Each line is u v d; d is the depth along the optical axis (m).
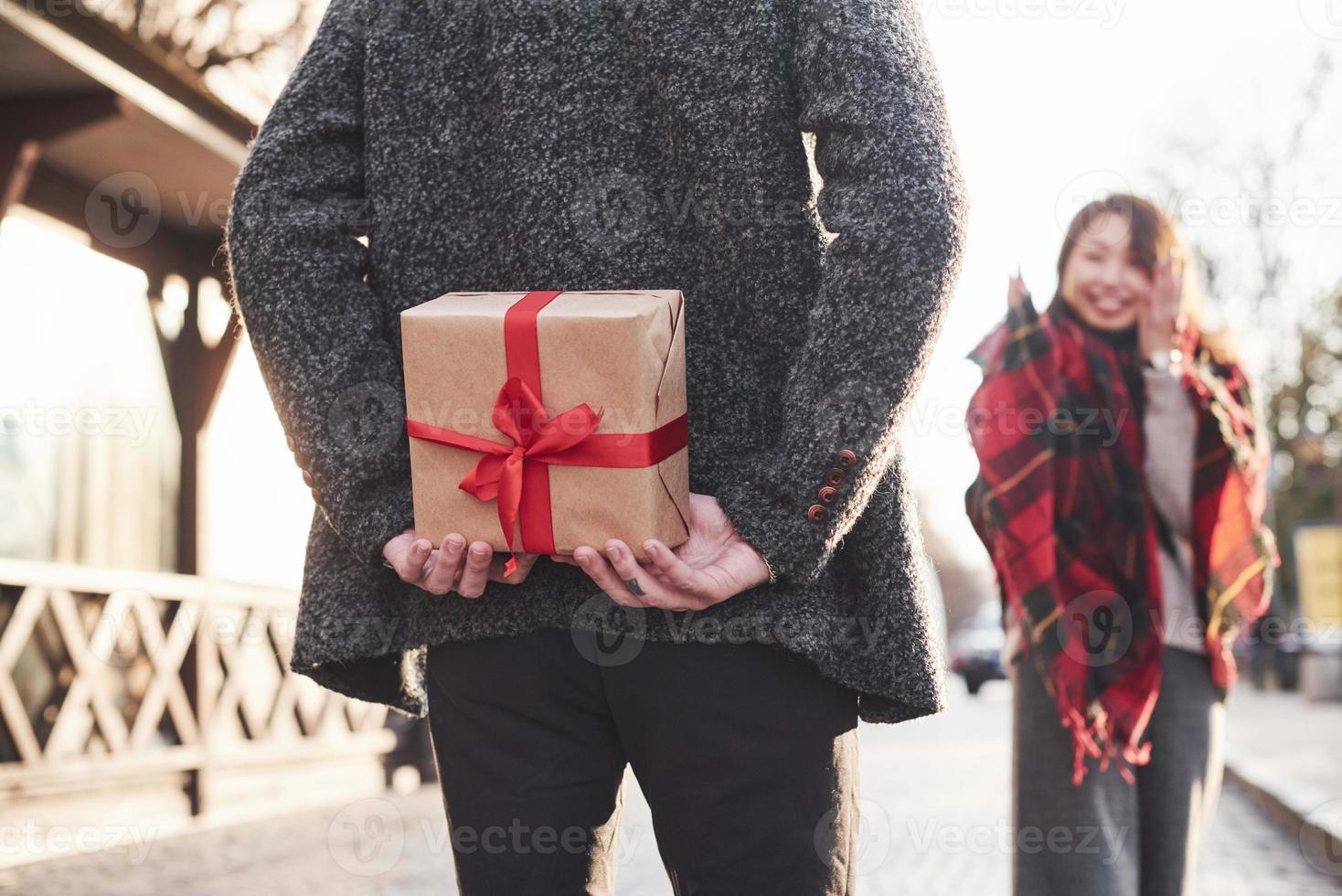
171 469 9.15
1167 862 3.03
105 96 6.55
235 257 1.63
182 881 5.93
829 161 1.51
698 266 1.56
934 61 1.59
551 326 1.42
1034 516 3.04
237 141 7.44
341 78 1.70
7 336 7.52
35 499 7.87
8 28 5.80
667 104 1.55
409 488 1.56
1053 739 2.97
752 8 1.54
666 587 1.44
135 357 8.77
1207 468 3.09
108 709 7.98
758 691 1.50
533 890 1.54
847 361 1.44
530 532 1.45
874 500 1.61
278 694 10.16
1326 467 29.34
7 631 7.22
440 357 1.46
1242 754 11.53
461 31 1.65
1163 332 3.15
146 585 8.38
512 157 1.59
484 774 1.57
